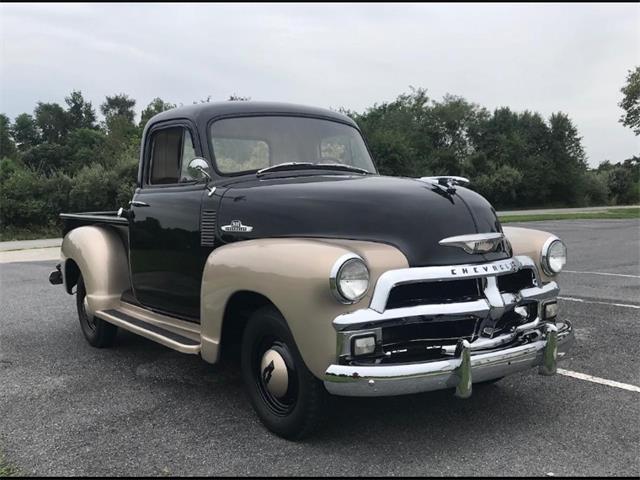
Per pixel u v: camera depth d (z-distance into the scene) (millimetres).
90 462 3084
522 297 3303
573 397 3934
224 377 4488
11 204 23797
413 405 3797
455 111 43969
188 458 3109
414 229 3176
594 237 16781
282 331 3164
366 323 2873
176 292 4262
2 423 3631
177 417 3682
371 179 3844
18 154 47094
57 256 14555
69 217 5910
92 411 3809
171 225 4234
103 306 5043
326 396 3115
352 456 3096
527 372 4465
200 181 4094
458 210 3357
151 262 4520
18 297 8172
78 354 5203
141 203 4613
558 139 46906
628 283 8492
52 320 6633
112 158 30734
